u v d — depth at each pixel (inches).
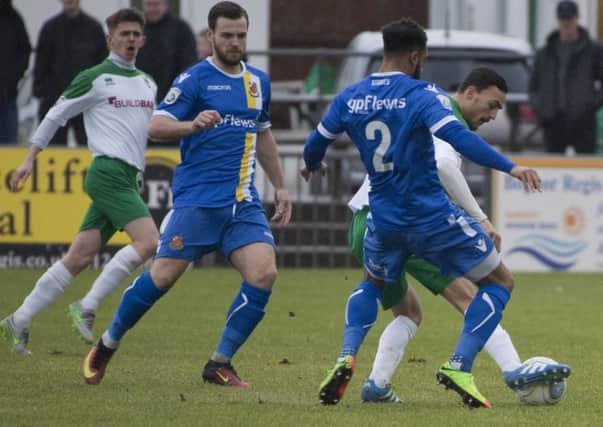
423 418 838.5
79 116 1829.5
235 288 1615.4
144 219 1136.2
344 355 870.4
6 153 1763.0
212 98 967.0
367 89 863.7
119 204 1130.7
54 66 1815.9
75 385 964.6
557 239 1861.5
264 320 1350.9
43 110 1831.9
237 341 976.3
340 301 1514.5
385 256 880.3
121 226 1136.2
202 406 879.7
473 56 2037.4
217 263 1881.2
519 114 2015.3
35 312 1111.0
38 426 810.2
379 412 862.5
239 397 923.4
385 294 914.7
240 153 976.9
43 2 2159.2
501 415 850.8
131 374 1019.9
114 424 815.7
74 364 1064.8
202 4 2182.6
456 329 1311.5
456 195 903.1
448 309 1473.9
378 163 860.0
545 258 1861.5
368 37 2101.4
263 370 1052.5
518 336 1267.2
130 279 1712.6
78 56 1808.6
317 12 2409.0
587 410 879.7
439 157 900.6
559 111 1911.9
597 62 1911.9
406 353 1153.4
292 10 2400.3
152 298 967.6
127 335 1234.6
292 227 1883.6
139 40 1139.9
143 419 831.1
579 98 1909.4
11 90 1849.2
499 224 1845.5
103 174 1129.4
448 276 880.3
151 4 1796.3
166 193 1784.0
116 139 1129.4
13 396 914.7
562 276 1823.3
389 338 911.7
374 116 856.3
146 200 1781.5
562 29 1911.9
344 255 1891.0
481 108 907.4
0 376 1002.7
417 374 1042.7
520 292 1640.0
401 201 859.4
